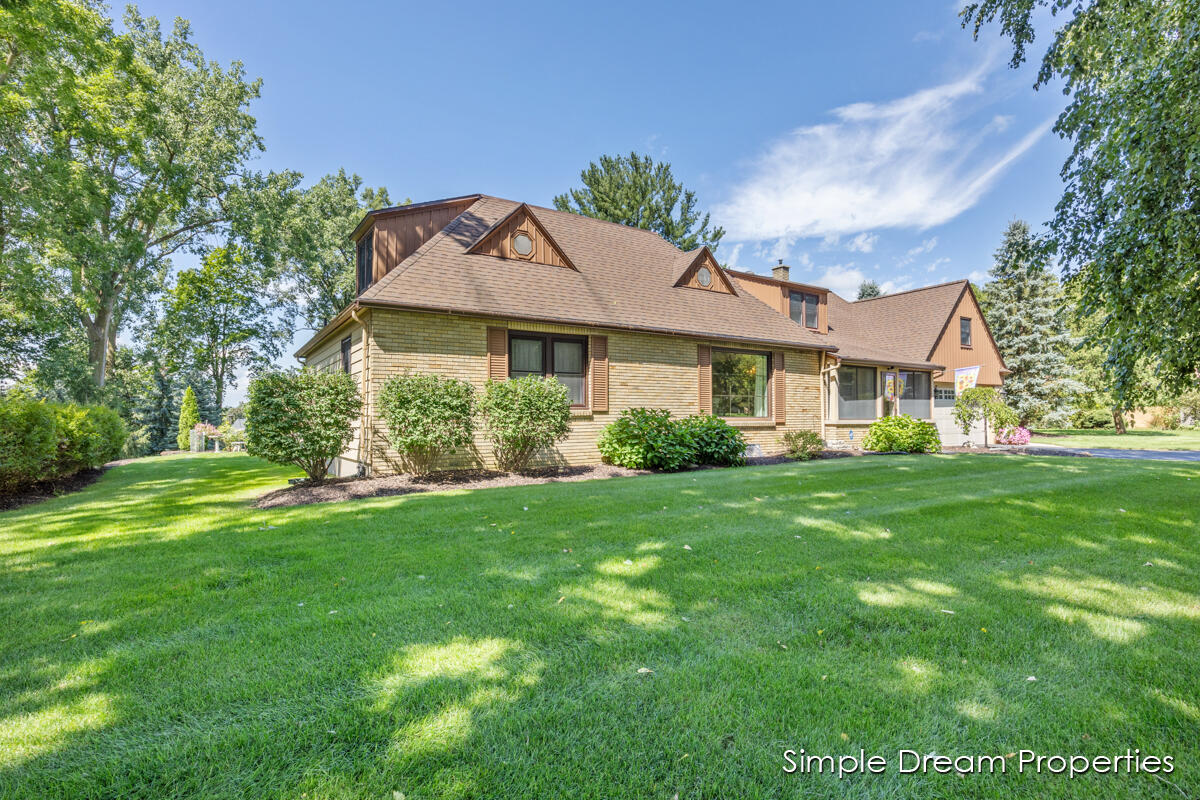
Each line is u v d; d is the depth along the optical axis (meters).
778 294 17.66
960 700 2.22
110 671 2.49
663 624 2.96
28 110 15.96
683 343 12.60
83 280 18.84
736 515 5.77
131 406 25.72
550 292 11.30
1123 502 6.42
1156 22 6.29
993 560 4.13
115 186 19.50
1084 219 6.84
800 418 14.88
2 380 19.89
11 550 4.67
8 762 1.87
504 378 10.16
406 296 9.30
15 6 13.76
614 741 1.96
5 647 2.75
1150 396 6.53
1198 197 5.55
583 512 5.93
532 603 3.27
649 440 10.38
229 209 22.72
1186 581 3.65
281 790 1.73
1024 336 28.59
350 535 5.04
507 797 1.70
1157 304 5.94
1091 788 1.74
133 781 1.79
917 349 21.05
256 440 8.17
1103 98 6.72
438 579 3.74
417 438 8.58
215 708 2.19
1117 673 2.43
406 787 1.74
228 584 3.72
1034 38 8.00
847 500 6.62
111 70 17.61
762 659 2.55
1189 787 1.73
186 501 7.62
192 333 30.30
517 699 2.22
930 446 15.12
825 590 3.46
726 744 1.95
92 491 9.09
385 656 2.60
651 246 15.91
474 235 11.87
